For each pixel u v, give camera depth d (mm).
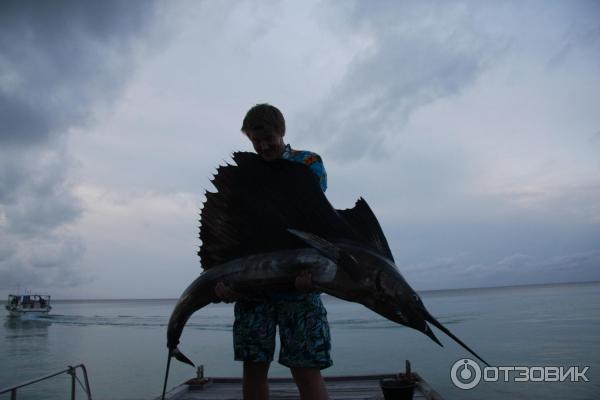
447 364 18359
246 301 2004
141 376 16656
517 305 72188
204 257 2070
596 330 29375
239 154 2070
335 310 83938
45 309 64562
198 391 4891
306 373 1872
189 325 53188
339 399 4328
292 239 1908
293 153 2129
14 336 36281
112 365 19703
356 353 22891
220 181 2076
